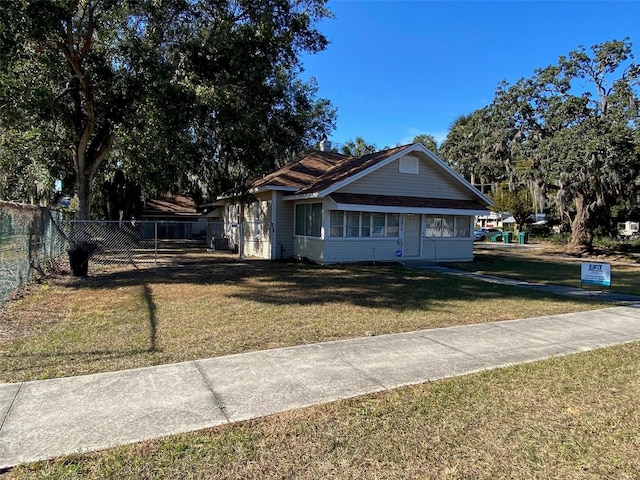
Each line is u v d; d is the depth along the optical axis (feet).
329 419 12.28
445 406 13.32
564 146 68.08
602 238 98.84
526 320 25.52
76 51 44.57
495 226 205.26
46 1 33.88
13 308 26.20
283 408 12.92
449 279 42.55
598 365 17.38
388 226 57.26
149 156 49.39
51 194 81.35
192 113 41.50
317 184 57.47
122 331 21.30
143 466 9.83
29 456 10.07
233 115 44.60
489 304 30.19
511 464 10.27
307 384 14.82
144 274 43.50
